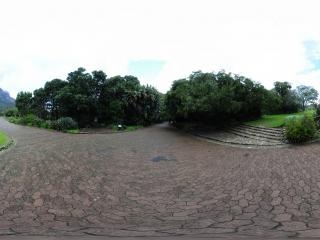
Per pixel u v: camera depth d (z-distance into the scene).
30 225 7.07
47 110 37.75
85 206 8.59
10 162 13.80
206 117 27.56
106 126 34.19
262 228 6.41
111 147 19.36
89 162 14.33
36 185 10.44
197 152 17.53
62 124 30.27
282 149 15.37
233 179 10.91
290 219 6.89
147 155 16.78
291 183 9.69
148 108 38.28
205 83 25.97
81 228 6.82
